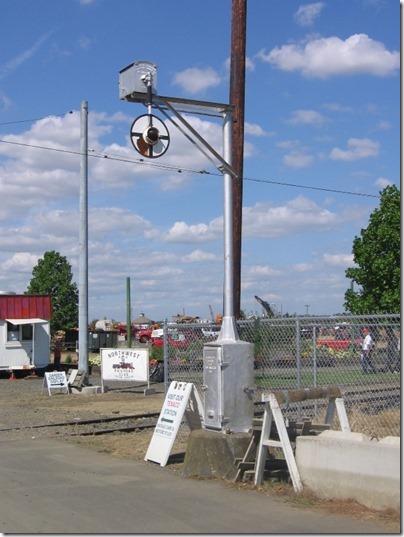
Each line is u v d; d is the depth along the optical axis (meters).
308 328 12.77
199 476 9.55
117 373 23.89
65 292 50.97
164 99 9.90
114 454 11.66
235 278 12.48
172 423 10.81
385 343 12.70
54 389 24.50
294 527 7.16
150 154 9.92
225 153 10.23
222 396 9.62
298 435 9.51
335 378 12.71
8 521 7.57
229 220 10.11
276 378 12.52
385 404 12.66
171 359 14.23
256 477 8.93
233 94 13.08
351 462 7.92
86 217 26.66
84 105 26.53
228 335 9.91
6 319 32.06
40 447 12.41
